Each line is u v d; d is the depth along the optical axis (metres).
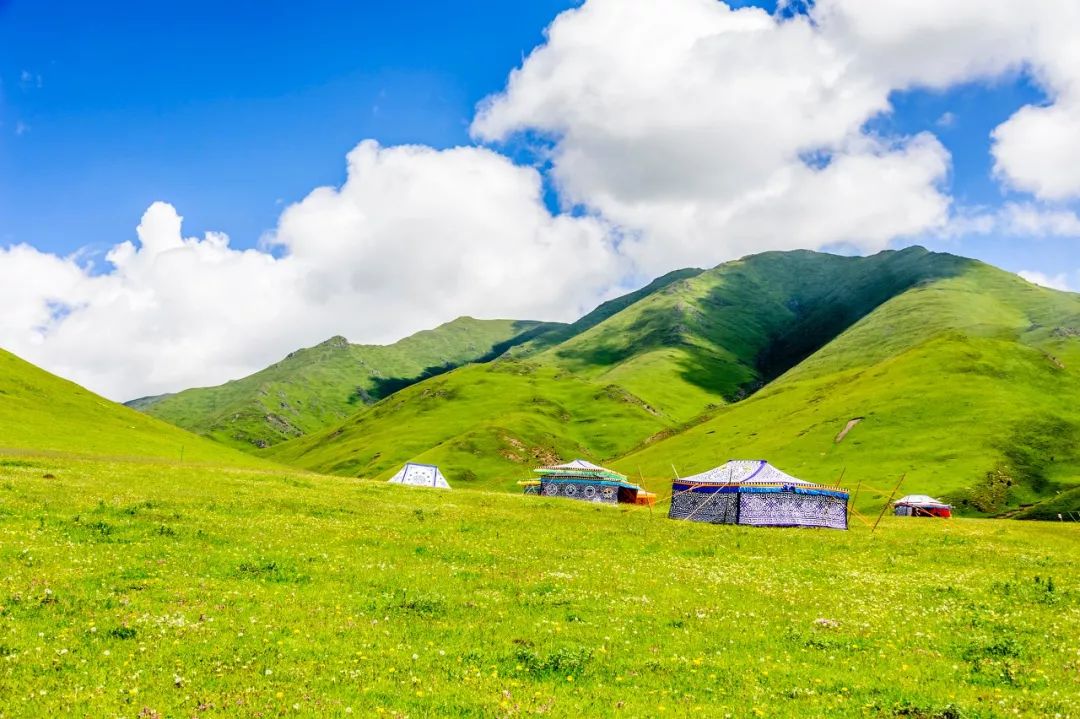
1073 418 142.88
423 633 17.66
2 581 18.72
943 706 13.84
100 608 17.33
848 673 16.11
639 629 19.16
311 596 20.33
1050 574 33.41
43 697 12.07
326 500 45.28
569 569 28.12
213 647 15.26
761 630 19.77
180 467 59.97
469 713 12.77
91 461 58.97
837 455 139.50
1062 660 17.67
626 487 102.75
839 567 33.78
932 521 70.38
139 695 12.51
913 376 169.62
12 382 126.25
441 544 32.09
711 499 65.50
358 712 12.41
